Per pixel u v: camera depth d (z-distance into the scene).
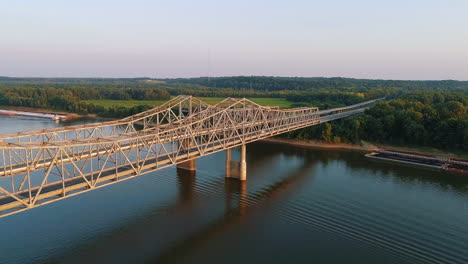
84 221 50.41
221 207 56.66
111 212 53.69
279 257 42.16
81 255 41.84
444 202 59.34
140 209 55.12
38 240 44.72
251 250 43.72
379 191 64.62
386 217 53.16
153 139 53.81
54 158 35.59
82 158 48.75
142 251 43.12
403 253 43.28
